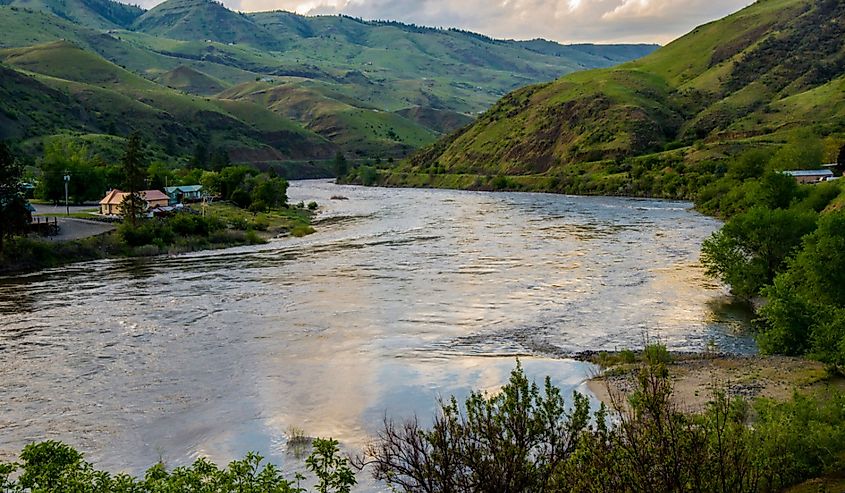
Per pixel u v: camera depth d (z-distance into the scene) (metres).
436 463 11.52
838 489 15.60
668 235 77.50
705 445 11.80
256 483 12.33
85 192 111.19
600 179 160.88
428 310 41.88
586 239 75.25
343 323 38.69
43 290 49.03
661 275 52.56
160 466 13.06
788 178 69.81
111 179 118.38
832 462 16.67
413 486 12.23
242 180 134.00
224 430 23.11
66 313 41.28
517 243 73.00
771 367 28.64
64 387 27.58
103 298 46.00
